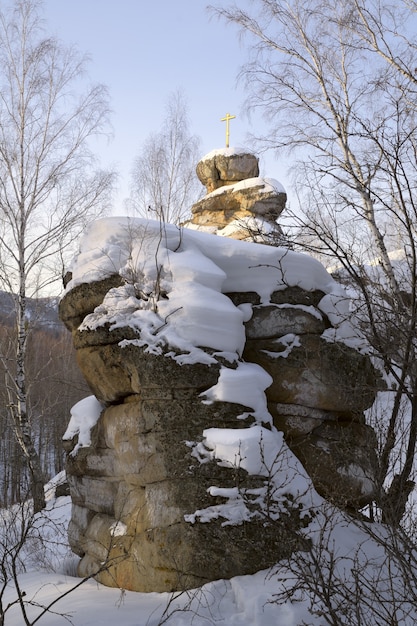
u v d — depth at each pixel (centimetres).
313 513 437
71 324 558
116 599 423
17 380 1118
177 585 416
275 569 400
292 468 441
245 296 510
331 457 480
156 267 488
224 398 442
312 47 798
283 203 1131
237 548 406
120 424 486
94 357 502
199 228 1144
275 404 491
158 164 1609
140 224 511
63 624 386
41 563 594
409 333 448
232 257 512
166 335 454
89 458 536
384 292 501
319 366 493
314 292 523
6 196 1143
